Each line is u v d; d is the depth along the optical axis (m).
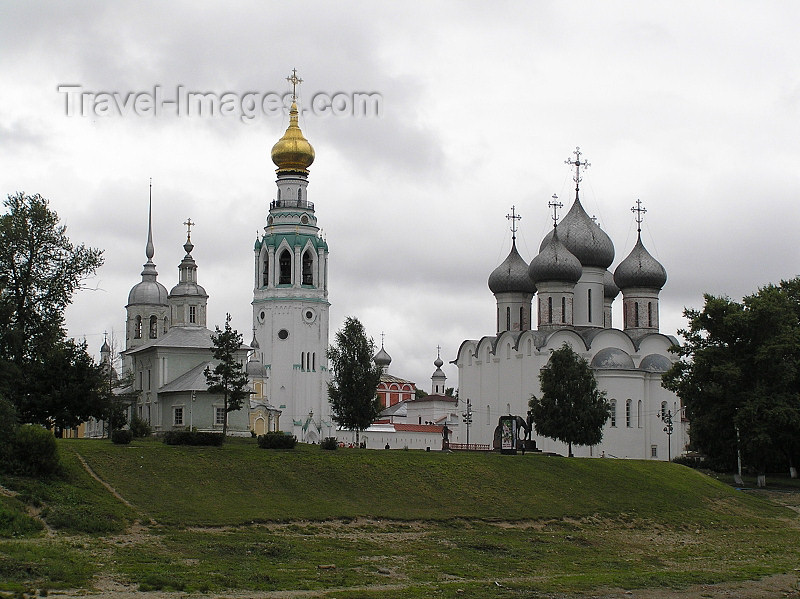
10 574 55.59
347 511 82.06
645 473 108.38
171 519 74.44
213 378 118.81
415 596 57.34
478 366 160.38
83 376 104.00
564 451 142.00
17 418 81.88
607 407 129.12
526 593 60.16
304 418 179.50
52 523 69.56
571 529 87.50
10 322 95.00
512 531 83.44
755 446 114.94
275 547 68.75
